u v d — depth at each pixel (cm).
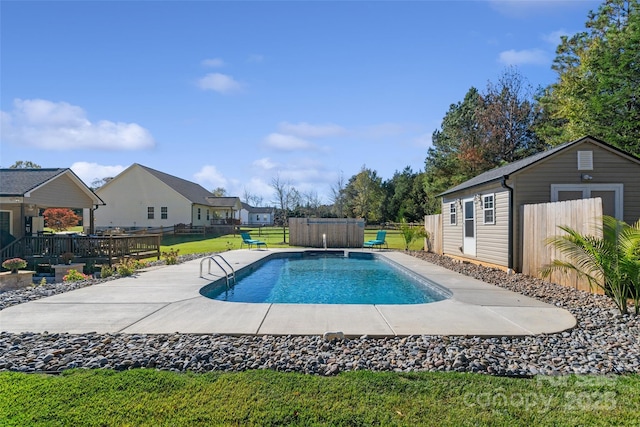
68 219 2648
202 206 3750
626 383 324
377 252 1664
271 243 2312
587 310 596
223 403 282
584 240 612
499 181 1045
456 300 657
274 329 469
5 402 280
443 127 3306
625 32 1484
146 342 420
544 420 262
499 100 2597
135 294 695
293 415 266
